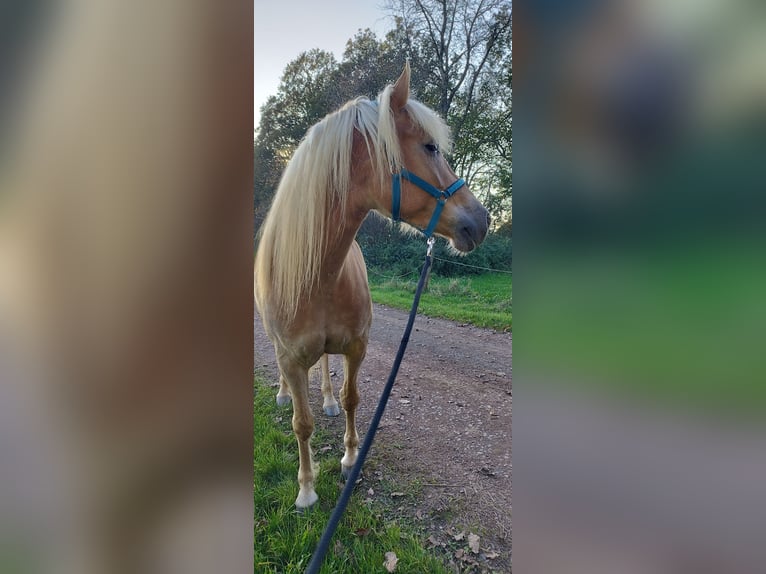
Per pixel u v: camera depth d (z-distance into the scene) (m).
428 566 1.56
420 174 1.62
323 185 1.59
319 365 2.83
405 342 1.52
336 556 1.62
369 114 1.62
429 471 2.12
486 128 8.88
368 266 8.38
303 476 1.91
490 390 3.12
